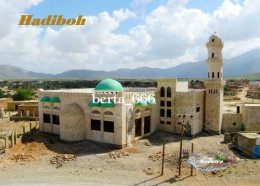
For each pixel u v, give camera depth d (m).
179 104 58.19
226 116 61.56
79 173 36.88
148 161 41.59
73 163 40.72
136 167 39.16
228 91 160.25
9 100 101.31
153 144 51.78
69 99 54.66
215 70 60.06
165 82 59.56
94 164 40.34
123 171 37.69
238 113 61.78
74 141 50.78
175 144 51.62
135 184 33.44
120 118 47.66
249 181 33.94
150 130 57.34
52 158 42.53
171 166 39.34
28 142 50.47
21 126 66.88
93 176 35.88
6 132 59.72
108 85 52.69
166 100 59.72
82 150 47.09
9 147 46.94
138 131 53.62
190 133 57.09
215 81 59.38
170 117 59.53
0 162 40.16
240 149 47.03
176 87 58.59
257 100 120.44
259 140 43.75
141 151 47.03
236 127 61.66
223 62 60.38
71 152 46.09
